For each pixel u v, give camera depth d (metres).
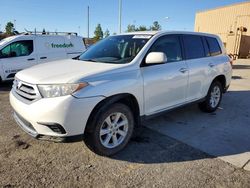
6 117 5.40
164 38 4.63
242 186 3.13
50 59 10.27
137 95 3.93
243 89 9.05
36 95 3.34
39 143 4.15
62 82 3.27
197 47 5.39
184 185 3.12
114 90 3.57
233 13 31.00
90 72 3.53
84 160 3.66
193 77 5.06
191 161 3.71
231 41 26.75
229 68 6.27
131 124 3.96
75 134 3.33
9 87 8.97
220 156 3.87
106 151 3.71
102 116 3.50
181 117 5.64
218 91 6.08
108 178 3.24
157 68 4.29
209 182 3.19
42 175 3.27
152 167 3.53
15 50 9.30
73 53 11.09
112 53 4.44
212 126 5.12
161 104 4.45
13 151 3.87
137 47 4.29
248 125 5.24
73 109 3.22
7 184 3.06
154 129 4.89
